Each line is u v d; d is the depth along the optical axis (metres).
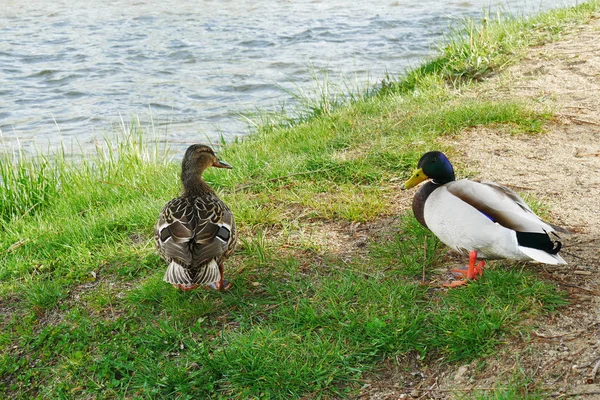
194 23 8.87
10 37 8.37
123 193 3.51
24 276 2.88
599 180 3.07
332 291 2.59
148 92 6.38
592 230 2.77
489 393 2.29
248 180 3.32
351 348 2.44
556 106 3.80
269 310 2.60
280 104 5.75
